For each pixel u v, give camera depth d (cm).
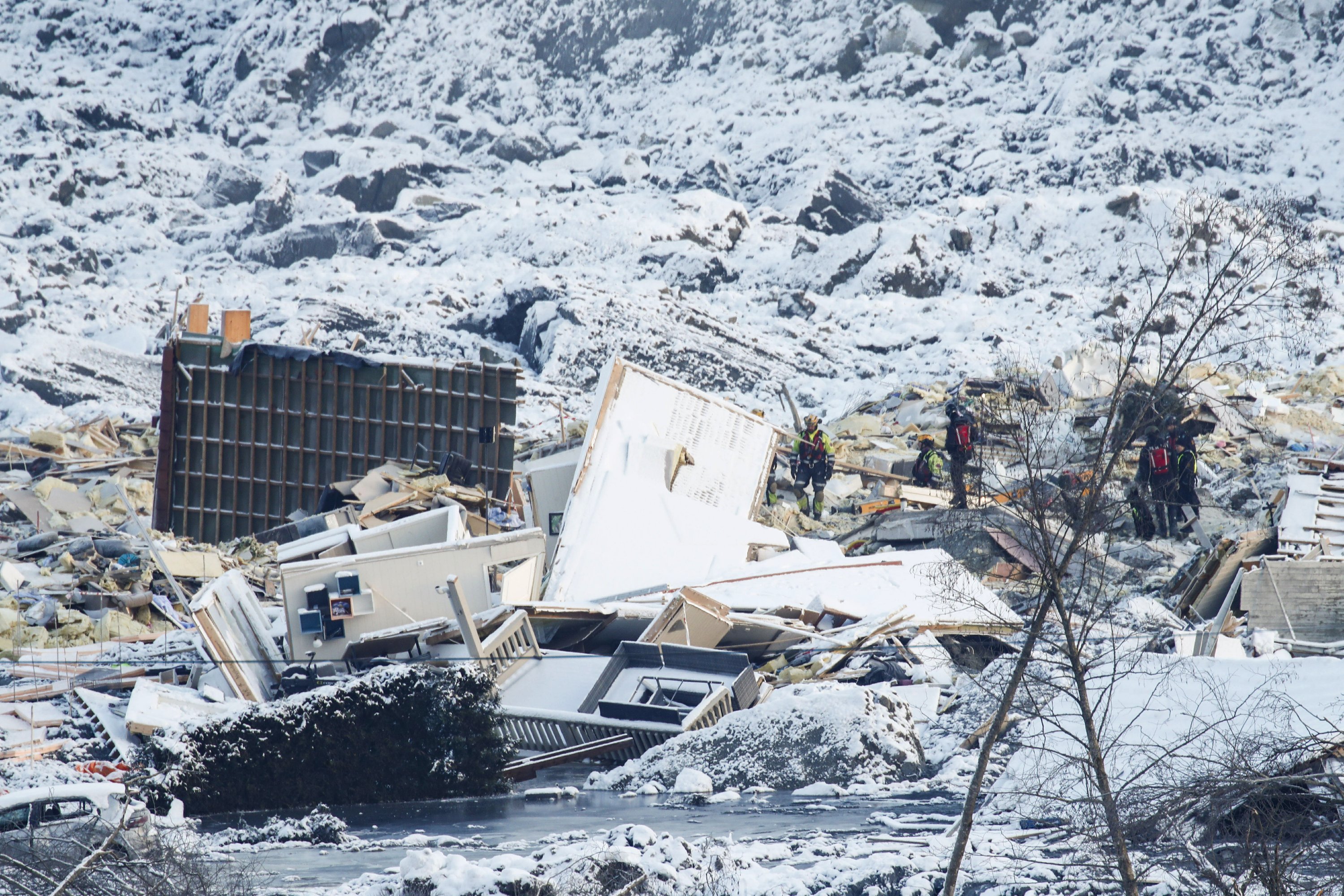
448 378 8706
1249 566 6556
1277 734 3506
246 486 8950
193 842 3322
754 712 4556
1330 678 3900
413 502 8056
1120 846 2572
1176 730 3750
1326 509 7169
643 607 6206
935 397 13000
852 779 4303
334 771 4309
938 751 4631
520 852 3428
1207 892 2550
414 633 5494
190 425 8988
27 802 3238
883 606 6131
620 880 2925
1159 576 7475
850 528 9300
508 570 6194
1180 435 8112
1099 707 3953
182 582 7575
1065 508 2812
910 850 3262
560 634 6228
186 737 4238
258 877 3112
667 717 4884
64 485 9200
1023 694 3662
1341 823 2480
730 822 3778
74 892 2588
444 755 4419
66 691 5616
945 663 5688
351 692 4403
